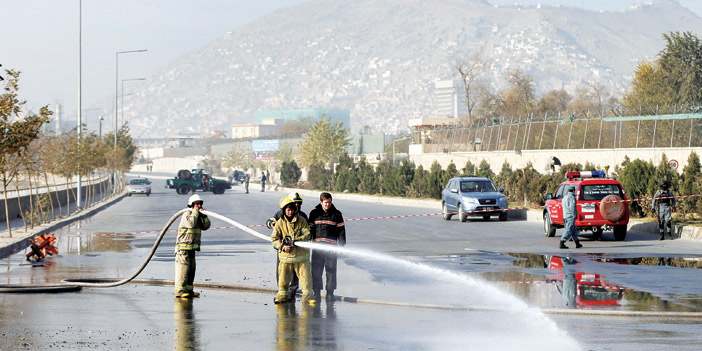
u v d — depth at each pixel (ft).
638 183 159.22
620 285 72.84
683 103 326.24
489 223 169.17
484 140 390.83
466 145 404.98
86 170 241.55
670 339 47.57
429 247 115.14
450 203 180.75
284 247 62.69
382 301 63.26
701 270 84.28
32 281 79.30
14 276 83.76
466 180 180.04
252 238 133.39
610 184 125.90
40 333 50.16
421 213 209.56
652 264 90.38
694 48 335.26
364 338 48.80
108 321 55.01
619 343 46.55
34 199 223.71
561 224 128.36
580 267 88.07
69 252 112.06
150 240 133.69
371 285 74.90
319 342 47.57
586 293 67.72
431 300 64.85
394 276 81.87
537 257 99.81
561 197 130.62
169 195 382.01
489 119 522.88
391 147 586.86
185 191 392.06
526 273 82.99
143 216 211.41
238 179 580.30
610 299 64.13
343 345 46.68
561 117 320.91
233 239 131.34
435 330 51.42
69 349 45.11
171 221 69.15
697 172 158.61
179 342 47.39
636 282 74.84
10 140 107.45
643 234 135.85
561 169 208.03
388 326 52.95
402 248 113.60
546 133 360.28
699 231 123.44
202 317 56.95
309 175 420.77
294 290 66.23
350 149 600.80
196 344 46.78
